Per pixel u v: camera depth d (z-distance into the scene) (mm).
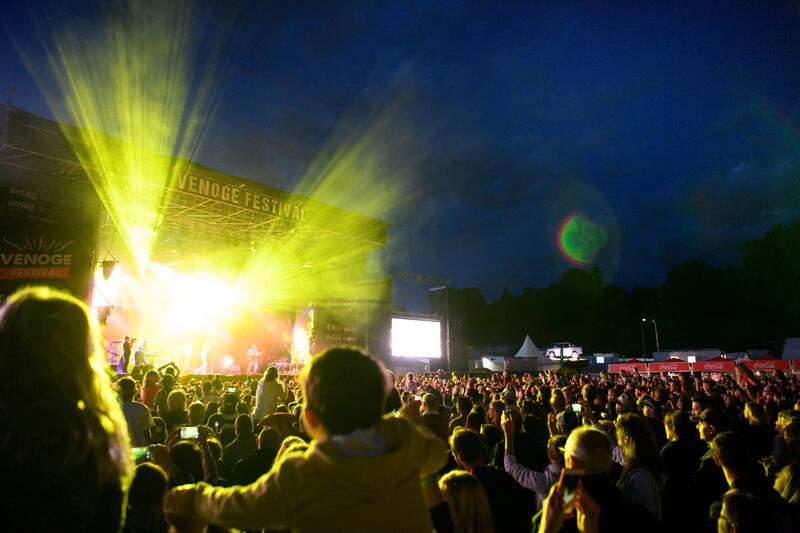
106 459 1534
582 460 2811
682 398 9156
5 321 1554
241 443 5609
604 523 2574
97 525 1473
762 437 6102
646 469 3539
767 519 2680
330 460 1690
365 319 27859
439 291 39250
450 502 3008
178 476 3141
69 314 1635
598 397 9492
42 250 14250
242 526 1731
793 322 56562
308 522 1661
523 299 82062
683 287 67812
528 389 11484
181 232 21391
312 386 1819
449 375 33812
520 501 4109
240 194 18625
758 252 59812
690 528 4246
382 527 1687
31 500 1355
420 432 1974
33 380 1471
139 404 5492
